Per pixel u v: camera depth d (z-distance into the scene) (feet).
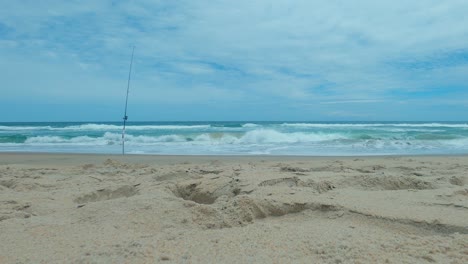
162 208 10.99
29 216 11.13
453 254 7.41
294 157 32.65
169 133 72.59
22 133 76.48
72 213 11.05
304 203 11.45
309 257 7.27
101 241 8.27
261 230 9.02
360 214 10.50
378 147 47.65
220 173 18.65
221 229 9.37
